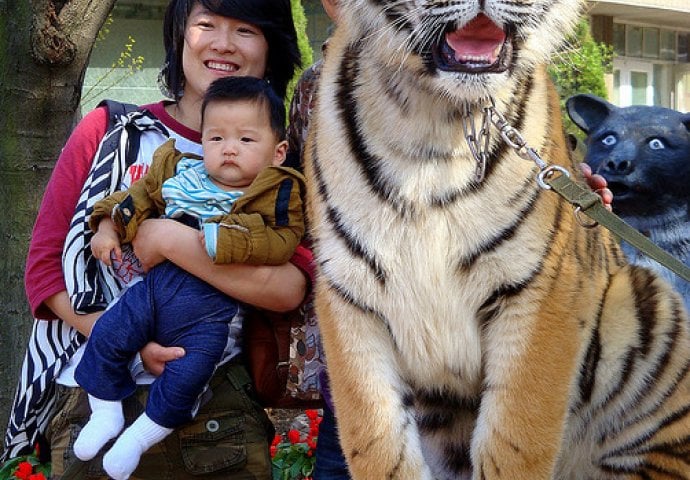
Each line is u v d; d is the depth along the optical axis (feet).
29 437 4.62
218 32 4.76
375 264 3.82
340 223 3.86
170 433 4.25
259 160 4.38
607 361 4.20
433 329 3.89
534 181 3.76
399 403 4.00
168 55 4.92
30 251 4.54
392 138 3.76
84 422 4.37
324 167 3.92
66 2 6.36
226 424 4.30
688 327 4.33
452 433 4.27
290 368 4.45
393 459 3.95
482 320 3.90
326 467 4.73
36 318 4.53
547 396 3.85
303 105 4.78
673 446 4.32
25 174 6.55
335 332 3.97
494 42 3.67
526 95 3.86
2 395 6.64
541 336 3.82
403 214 3.77
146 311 4.20
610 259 4.38
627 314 4.21
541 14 3.78
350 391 3.97
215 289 4.27
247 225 4.21
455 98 3.67
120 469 4.06
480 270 3.79
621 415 4.29
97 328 4.21
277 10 4.89
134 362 4.29
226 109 4.35
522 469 3.88
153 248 4.25
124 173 4.51
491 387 3.91
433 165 3.74
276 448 6.33
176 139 4.67
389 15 3.75
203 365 4.17
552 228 3.80
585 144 5.86
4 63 6.46
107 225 4.32
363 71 3.86
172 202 4.32
